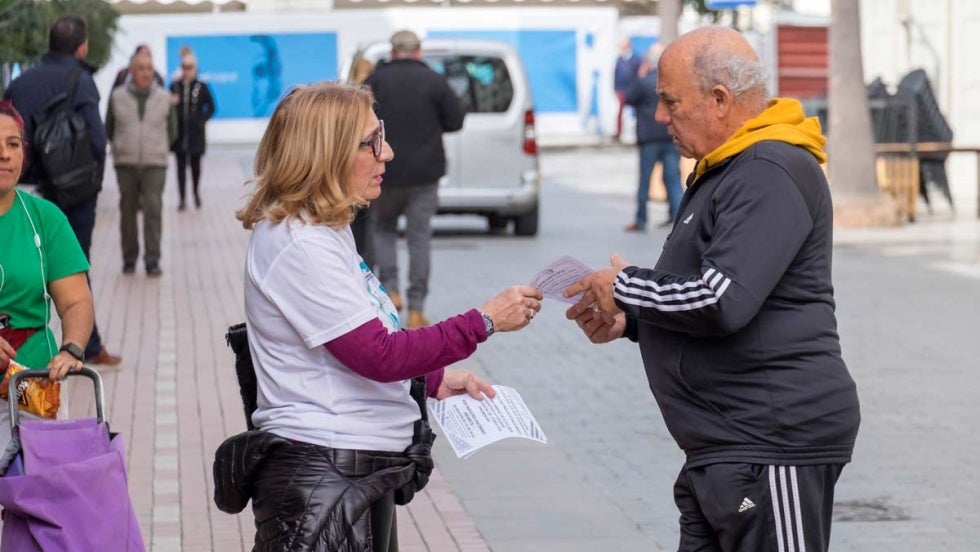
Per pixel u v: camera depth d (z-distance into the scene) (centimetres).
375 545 452
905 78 2244
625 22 3897
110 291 1530
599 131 3912
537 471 843
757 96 447
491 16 3788
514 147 1998
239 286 1567
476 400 487
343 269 423
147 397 1029
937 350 1175
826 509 451
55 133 1081
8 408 516
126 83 1780
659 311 432
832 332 446
